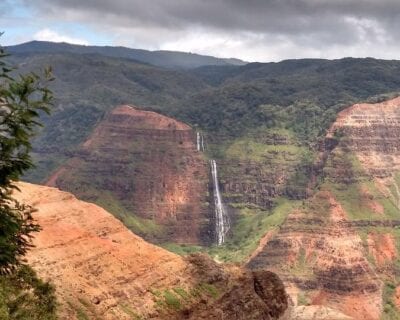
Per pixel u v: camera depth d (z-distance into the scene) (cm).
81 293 8806
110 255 10256
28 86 3200
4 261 3419
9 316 3872
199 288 11431
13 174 3250
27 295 4375
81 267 9412
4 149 3197
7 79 3169
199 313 10825
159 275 10838
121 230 11212
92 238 10294
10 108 3166
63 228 9938
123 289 9769
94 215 10994
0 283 3997
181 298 10719
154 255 11281
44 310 4503
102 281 9550
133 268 10444
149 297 10106
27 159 3284
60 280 8694
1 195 3341
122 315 9188
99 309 8838
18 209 3788
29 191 10250
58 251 9288
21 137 3189
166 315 10056
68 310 8088
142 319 9531
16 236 3728
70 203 10794
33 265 8488
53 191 10762
